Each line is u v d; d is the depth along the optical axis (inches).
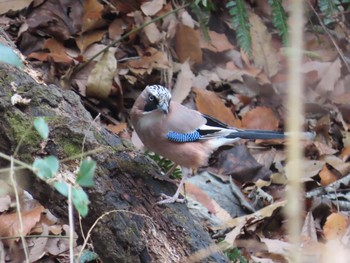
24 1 438.0
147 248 267.6
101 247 270.5
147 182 282.4
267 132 324.2
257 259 353.4
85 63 424.2
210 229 367.6
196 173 411.8
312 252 357.7
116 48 431.8
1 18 434.9
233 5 434.6
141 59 444.5
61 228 333.7
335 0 459.8
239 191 404.2
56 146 272.2
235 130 323.0
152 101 302.5
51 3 444.5
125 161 280.2
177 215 277.0
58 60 422.0
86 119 289.9
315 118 476.7
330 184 416.2
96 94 416.8
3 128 274.2
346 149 453.1
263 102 474.9
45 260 323.0
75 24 441.7
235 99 465.1
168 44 465.1
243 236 373.4
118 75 430.9
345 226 375.9
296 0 157.1
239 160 426.3
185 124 305.3
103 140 282.8
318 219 396.2
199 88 454.0
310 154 448.1
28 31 430.6
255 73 478.3
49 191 267.4
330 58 505.7
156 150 312.3
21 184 276.7
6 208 327.6
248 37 434.6
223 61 484.1
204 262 271.1
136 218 269.0
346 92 490.6
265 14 520.1
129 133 414.0
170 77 443.8
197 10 446.0
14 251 319.0
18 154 271.4
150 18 460.4
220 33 499.5
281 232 383.6
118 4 460.8
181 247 271.3
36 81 295.7
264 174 424.2
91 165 207.8
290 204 165.0
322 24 494.3
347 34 516.1
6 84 282.5
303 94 485.7
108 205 266.1
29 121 274.5
